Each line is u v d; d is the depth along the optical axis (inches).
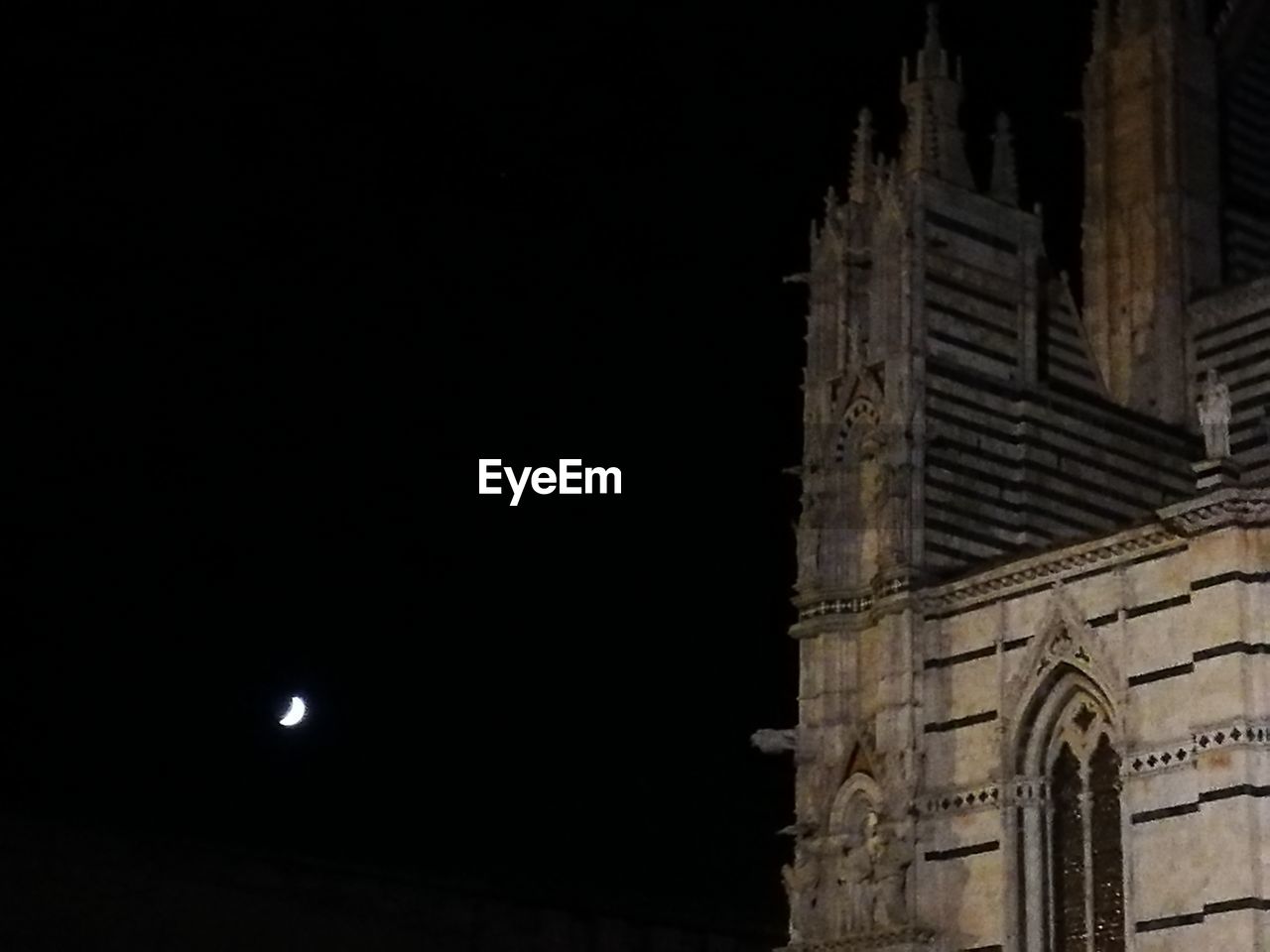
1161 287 2332.7
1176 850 1740.9
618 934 2375.7
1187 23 2440.9
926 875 1924.2
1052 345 2272.4
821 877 2001.7
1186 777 1745.8
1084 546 1859.0
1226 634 1739.7
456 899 2278.5
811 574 2096.5
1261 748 1708.9
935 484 2050.9
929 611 1989.4
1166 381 2301.9
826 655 2069.4
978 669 1932.8
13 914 2015.3
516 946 2305.6
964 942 1878.7
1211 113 2427.4
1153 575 1808.6
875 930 1925.4
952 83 2225.6
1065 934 1836.9
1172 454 2222.0
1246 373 2257.6
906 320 2089.1
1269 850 1686.8
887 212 2143.2
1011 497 2097.7
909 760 1951.3
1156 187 2370.8
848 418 2123.5
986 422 2105.1
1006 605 1925.4
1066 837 1857.8
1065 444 2145.7
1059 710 1878.7
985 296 2155.5
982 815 1894.7
